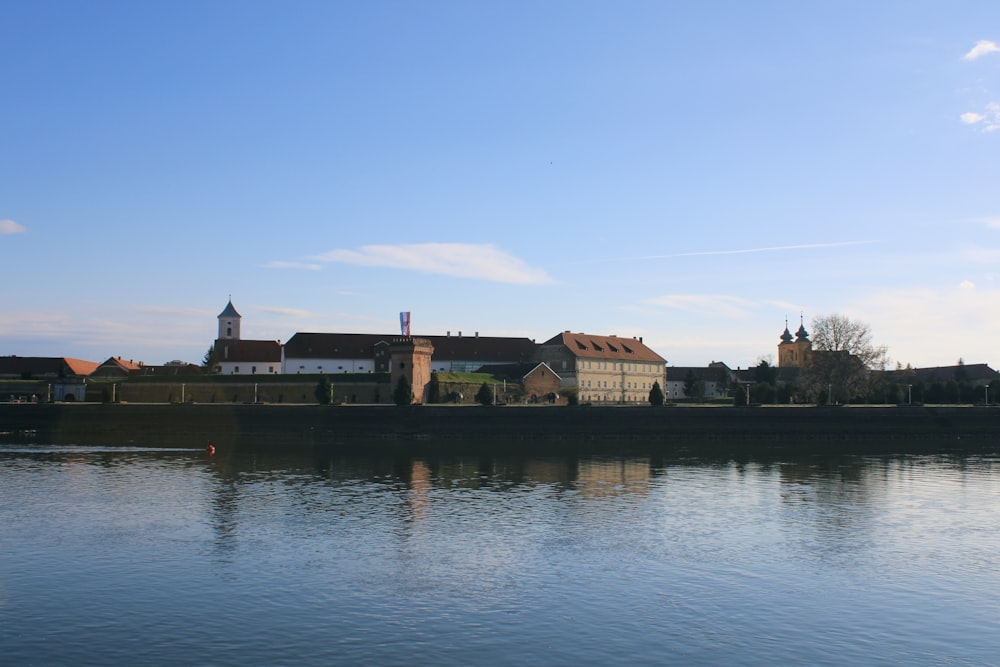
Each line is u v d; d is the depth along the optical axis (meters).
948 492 66.44
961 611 35.91
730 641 32.16
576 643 31.81
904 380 183.00
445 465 85.06
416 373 143.00
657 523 53.44
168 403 144.88
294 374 154.88
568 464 86.12
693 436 116.12
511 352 195.25
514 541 48.28
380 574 41.16
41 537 49.06
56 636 32.41
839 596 37.84
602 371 185.00
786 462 88.50
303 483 71.25
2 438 120.31
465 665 29.62
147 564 42.91
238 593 37.91
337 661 29.94
